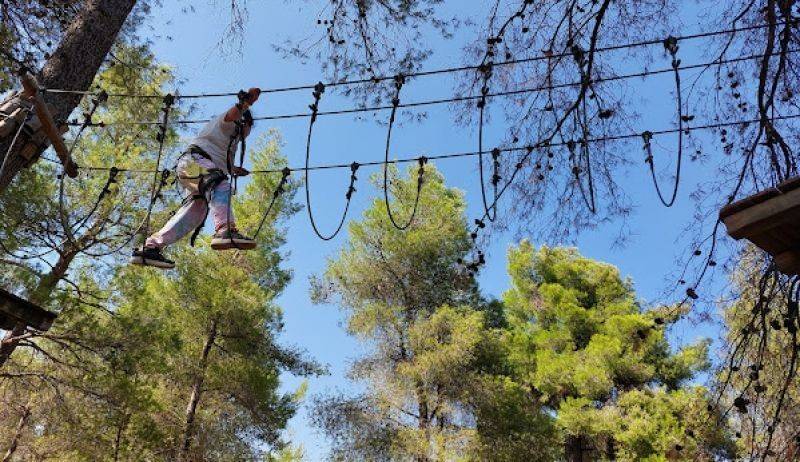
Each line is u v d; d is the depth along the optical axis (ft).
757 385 16.26
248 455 51.26
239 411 53.62
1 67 21.04
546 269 79.66
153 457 41.09
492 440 49.96
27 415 35.32
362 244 57.16
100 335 31.14
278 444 53.67
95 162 34.04
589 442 70.13
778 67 16.08
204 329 50.19
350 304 56.44
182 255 49.34
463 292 56.49
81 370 32.65
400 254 55.57
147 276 43.86
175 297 49.06
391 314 53.78
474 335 49.96
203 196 13.05
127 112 34.32
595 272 77.41
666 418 56.49
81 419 33.04
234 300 49.55
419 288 56.08
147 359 33.71
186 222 13.08
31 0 23.40
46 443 33.73
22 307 16.28
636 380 68.95
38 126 16.19
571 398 64.18
